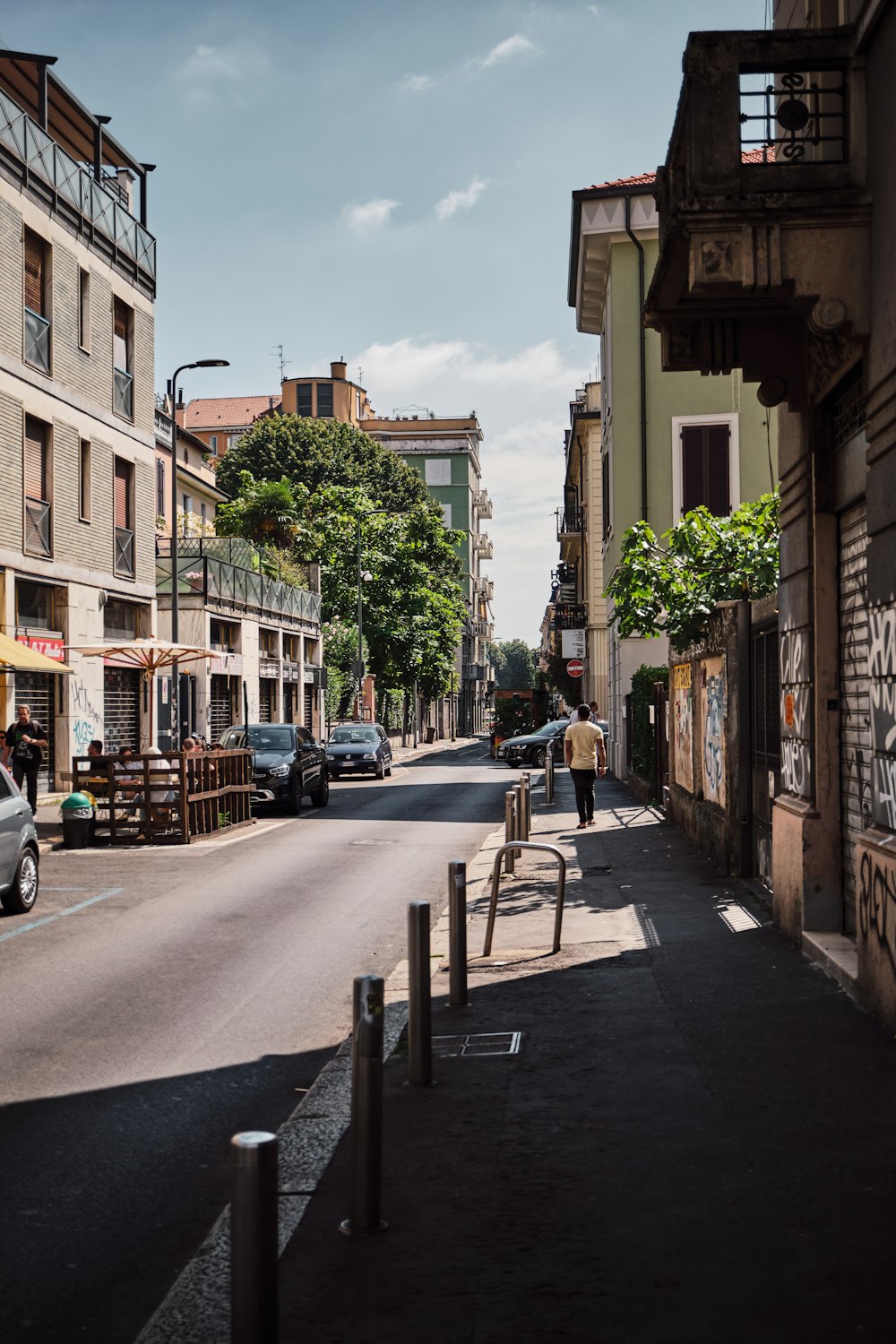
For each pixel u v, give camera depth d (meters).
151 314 33.44
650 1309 3.90
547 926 11.53
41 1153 5.87
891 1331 3.70
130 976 9.94
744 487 30.23
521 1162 5.34
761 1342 3.66
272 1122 6.33
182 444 57.03
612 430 31.44
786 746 10.47
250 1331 3.16
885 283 7.29
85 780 20.02
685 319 9.45
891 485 7.09
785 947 9.70
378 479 72.50
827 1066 6.45
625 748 32.09
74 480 28.39
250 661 45.47
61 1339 4.03
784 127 8.02
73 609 28.28
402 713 75.75
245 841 20.50
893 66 7.20
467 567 114.69
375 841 20.33
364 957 10.64
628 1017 7.86
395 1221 4.73
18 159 25.42
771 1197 4.77
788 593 10.28
